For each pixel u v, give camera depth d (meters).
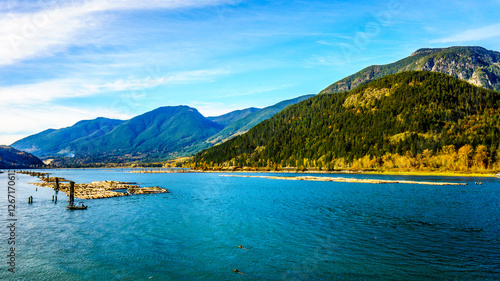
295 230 45.56
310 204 70.44
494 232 43.44
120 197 85.12
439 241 39.31
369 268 30.98
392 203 71.00
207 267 31.94
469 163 190.62
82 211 61.94
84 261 33.50
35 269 31.30
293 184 131.62
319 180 158.25
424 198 79.50
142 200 78.75
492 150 192.12
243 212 60.44
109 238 41.84
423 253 34.88
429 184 122.38
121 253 35.97
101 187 116.50
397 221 51.00
